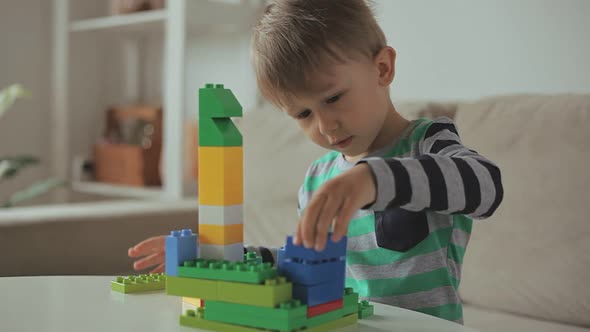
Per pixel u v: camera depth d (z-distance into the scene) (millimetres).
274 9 975
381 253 1023
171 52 2451
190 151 2561
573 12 1722
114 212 1864
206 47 2727
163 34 2994
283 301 632
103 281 919
